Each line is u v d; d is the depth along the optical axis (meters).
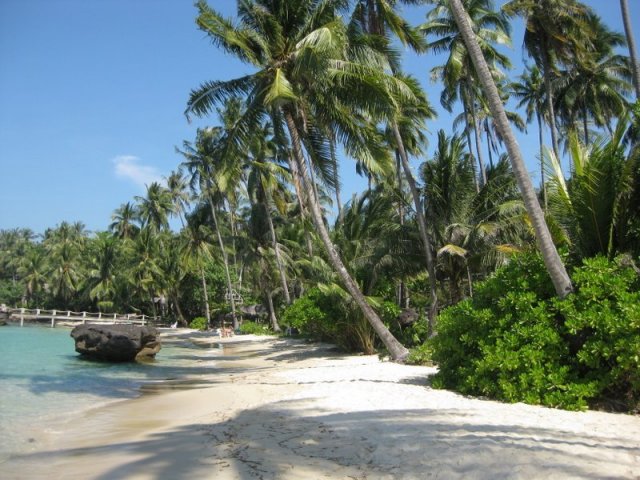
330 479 5.52
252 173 35.47
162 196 59.94
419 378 13.48
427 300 33.69
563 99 29.28
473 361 10.57
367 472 5.70
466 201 20.42
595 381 9.01
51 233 89.81
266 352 27.20
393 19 19.20
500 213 19.14
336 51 14.81
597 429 7.27
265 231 40.94
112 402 12.26
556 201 11.45
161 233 61.25
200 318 57.56
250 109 17.09
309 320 22.53
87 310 69.50
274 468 5.95
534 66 35.16
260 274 41.56
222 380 16.25
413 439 6.80
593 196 10.04
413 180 19.73
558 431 7.06
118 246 63.31
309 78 15.83
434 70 27.95
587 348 9.14
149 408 11.25
